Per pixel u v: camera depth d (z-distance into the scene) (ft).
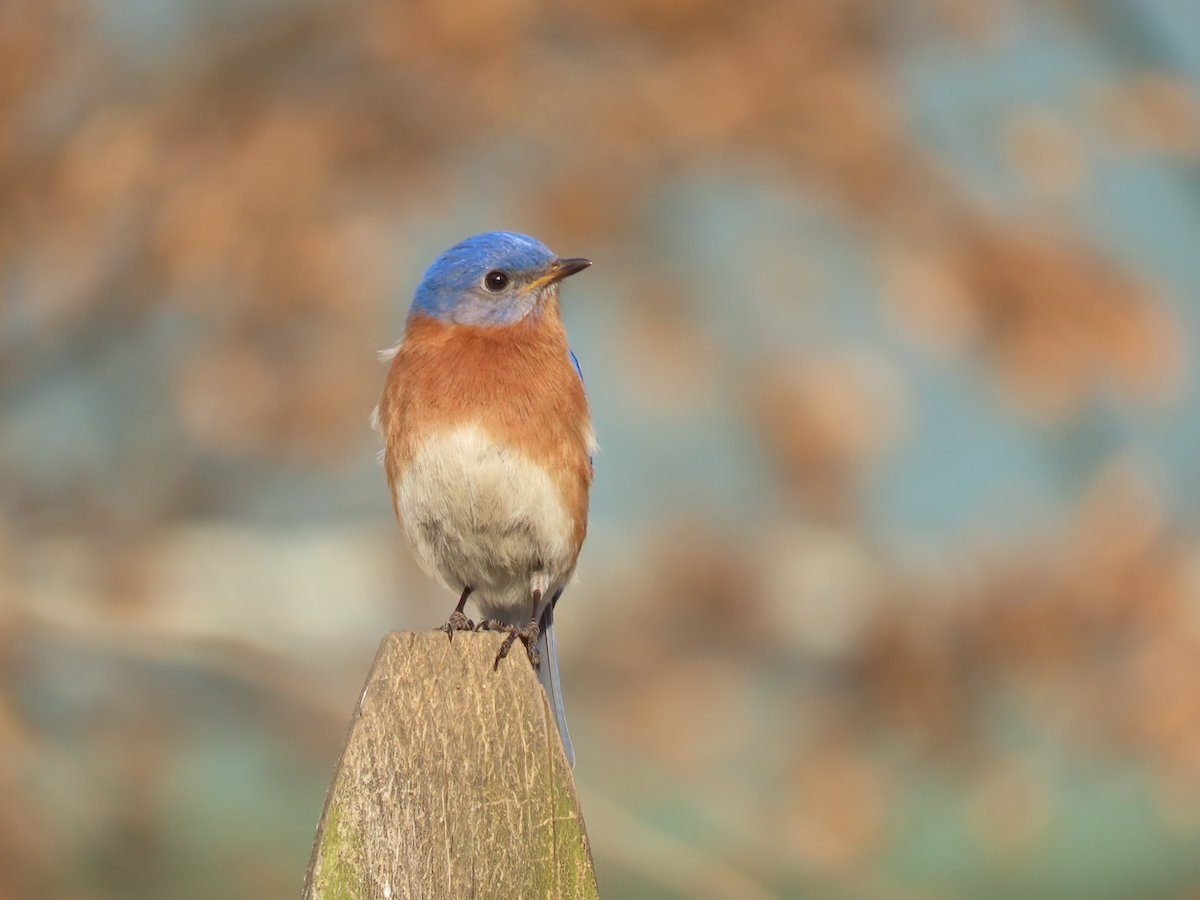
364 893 17.65
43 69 46.57
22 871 41.86
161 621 46.14
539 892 17.99
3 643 43.24
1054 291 45.78
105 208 46.01
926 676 45.06
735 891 38.83
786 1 46.21
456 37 44.50
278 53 46.83
